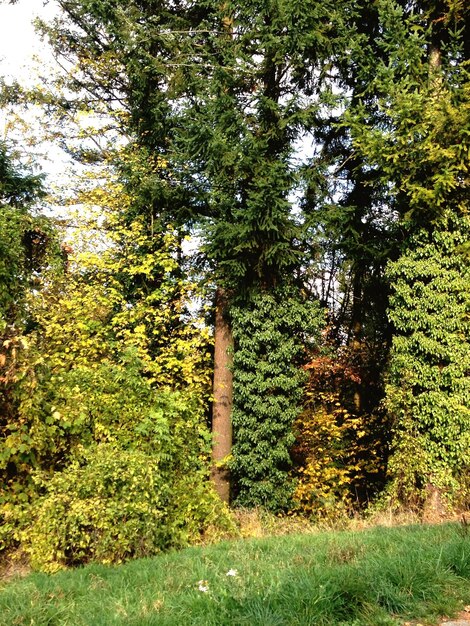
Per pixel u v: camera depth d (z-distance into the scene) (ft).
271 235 35.32
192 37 42.91
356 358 51.39
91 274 40.98
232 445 39.68
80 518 20.68
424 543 17.95
